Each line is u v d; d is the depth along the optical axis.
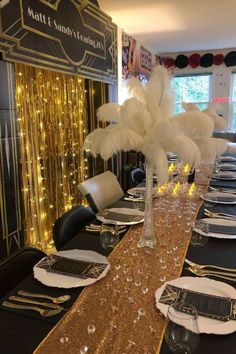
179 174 2.52
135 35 5.04
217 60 6.31
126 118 1.33
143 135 1.35
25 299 1.03
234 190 2.41
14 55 2.30
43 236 3.11
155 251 1.38
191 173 2.70
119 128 1.30
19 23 2.34
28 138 2.81
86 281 1.12
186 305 0.85
